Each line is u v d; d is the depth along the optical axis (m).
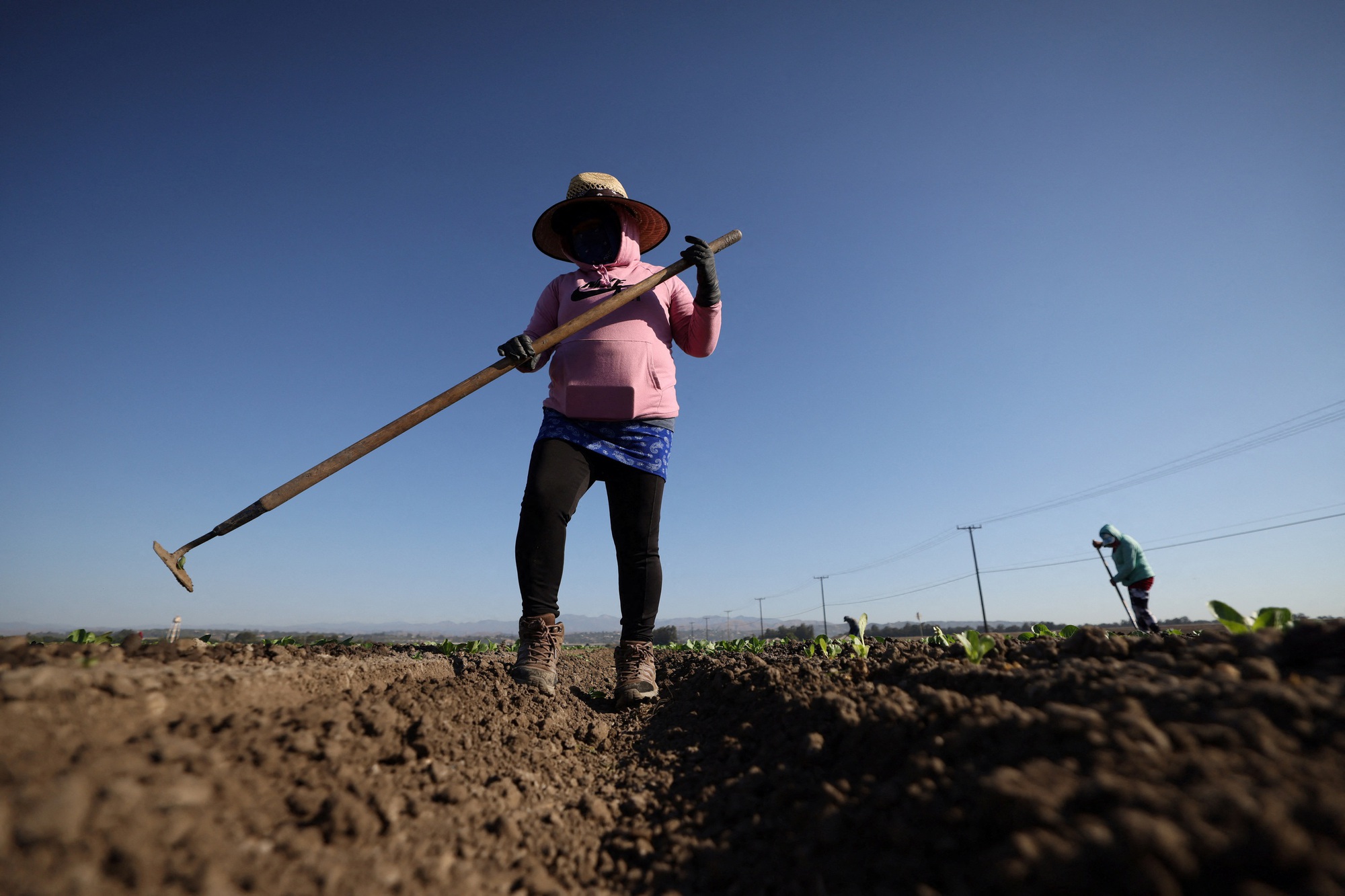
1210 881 0.83
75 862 0.94
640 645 3.14
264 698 1.80
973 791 1.19
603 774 2.18
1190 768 1.02
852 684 2.22
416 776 1.68
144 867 0.97
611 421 2.99
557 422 2.99
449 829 1.49
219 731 1.48
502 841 1.54
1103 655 1.82
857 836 1.28
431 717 2.03
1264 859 0.81
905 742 1.54
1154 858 0.85
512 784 1.83
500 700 2.53
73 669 1.42
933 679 1.96
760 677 2.59
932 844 1.14
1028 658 2.06
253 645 2.85
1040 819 1.00
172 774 1.19
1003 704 1.50
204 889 0.99
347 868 1.21
